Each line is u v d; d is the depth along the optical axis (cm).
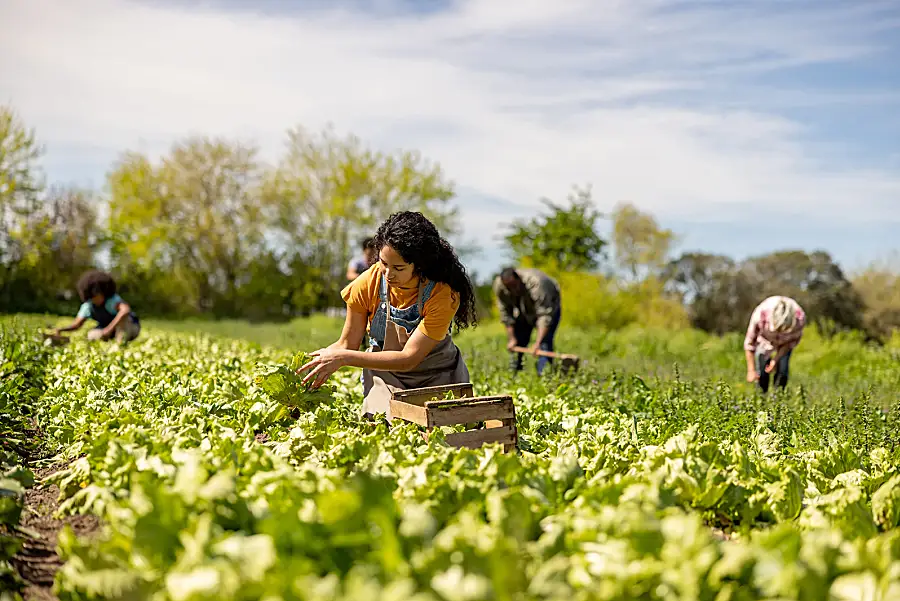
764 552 248
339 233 4162
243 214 4116
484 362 1045
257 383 519
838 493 364
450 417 438
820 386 981
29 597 281
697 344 1962
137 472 334
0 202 3297
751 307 3794
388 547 232
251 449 388
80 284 1109
